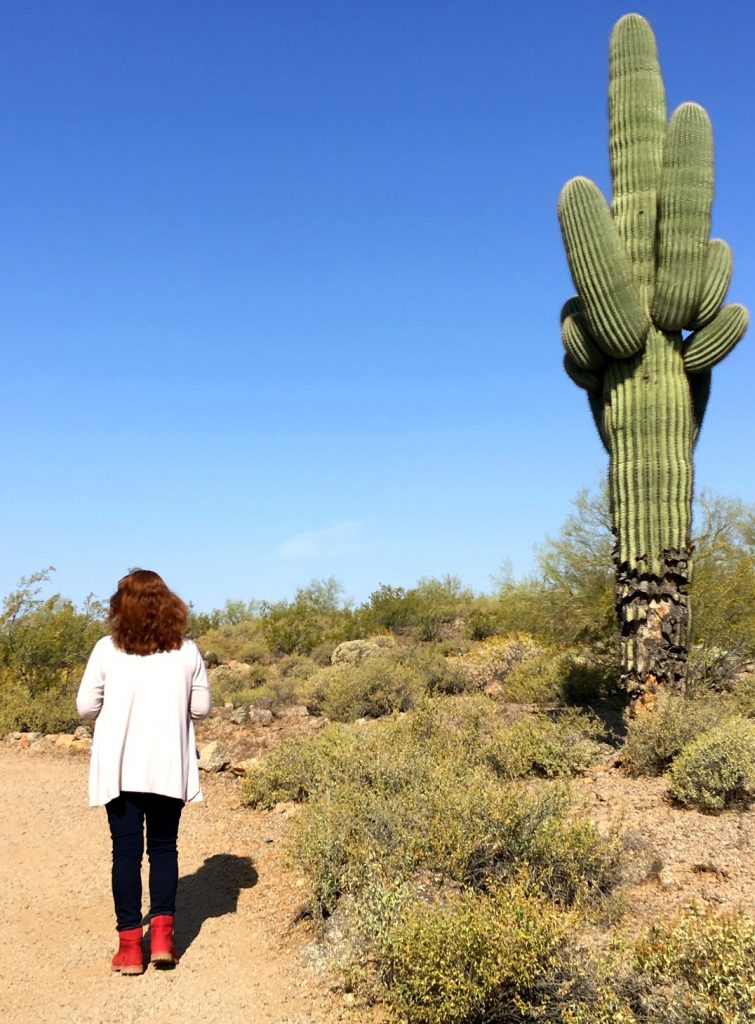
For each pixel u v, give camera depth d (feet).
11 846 23.30
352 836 18.30
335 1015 13.91
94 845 23.40
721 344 31.01
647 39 32.48
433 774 20.79
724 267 31.24
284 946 16.58
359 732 30.09
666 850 19.36
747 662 40.60
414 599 88.63
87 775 32.04
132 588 16.49
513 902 13.30
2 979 15.35
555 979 12.73
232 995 14.62
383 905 14.66
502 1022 12.74
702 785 22.95
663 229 30.76
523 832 17.24
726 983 11.37
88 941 17.08
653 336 31.37
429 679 47.44
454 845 16.96
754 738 24.00
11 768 33.32
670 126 30.89
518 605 62.85
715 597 39.88
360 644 69.36
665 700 28.84
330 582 118.52
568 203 31.48
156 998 14.53
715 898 16.58
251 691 51.88
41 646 49.03
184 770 16.21
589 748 28.48
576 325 33.19
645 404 31.37
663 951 12.28
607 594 45.39
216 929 17.48
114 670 16.06
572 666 44.60
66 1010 14.16
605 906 15.83
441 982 12.46
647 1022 11.85
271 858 21.56
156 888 15.94
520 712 38.22
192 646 16.88
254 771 27.32
